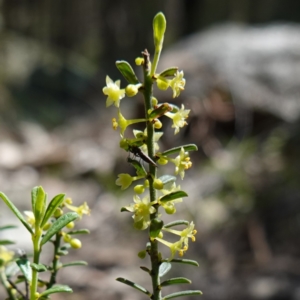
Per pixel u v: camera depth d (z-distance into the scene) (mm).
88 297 4723
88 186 8484
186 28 17078
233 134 8273
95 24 16750
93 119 12977
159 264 1444
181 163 1385
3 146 10391
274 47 9211
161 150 7754
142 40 16969
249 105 8344
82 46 16656
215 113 8281
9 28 15391
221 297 4707
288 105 8398
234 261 5426
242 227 5953
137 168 1390
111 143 10242
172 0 16703
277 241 5648
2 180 8672
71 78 15617
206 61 9031
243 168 7273
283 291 4641
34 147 11148
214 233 6000
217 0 17281
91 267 5406
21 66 15531
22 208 7359
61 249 1745
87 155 9445
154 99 1398
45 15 16078
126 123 1361
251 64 8898
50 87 15414
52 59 15828
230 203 6531
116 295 4770
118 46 16938
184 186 7207
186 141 8016
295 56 9016
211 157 7852
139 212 1333
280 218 5906
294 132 7824
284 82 8664
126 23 16844
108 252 5816
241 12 17531
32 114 13859
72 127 13070
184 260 1429
